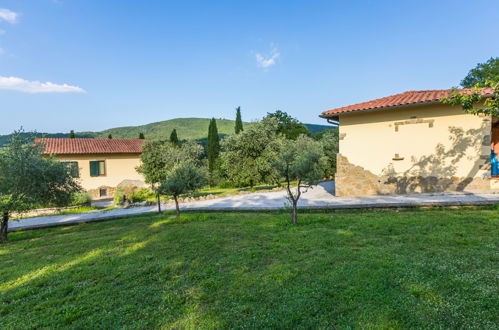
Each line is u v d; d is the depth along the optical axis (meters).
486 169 9.16
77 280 4.36
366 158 10.96
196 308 3.19
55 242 7.48
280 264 4.31
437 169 9.81
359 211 8.32
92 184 21.31
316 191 14.52
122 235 7.49
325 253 4.62
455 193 9.11
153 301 3.45
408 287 3.23
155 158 15.98
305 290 3.36
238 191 17.73
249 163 16.88
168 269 4.48
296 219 7.17
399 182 10.42
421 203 7.77
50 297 3.80
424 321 2.59
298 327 2.68
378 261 4.04
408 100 10.23
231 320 2.89
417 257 4.09
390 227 5.91
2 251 6.90
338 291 3.28
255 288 3.56
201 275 4.14
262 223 7.50
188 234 6.80
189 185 9.35
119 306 3.41
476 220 5.93
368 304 2.95
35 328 3.05
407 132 10.23
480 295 2.94
